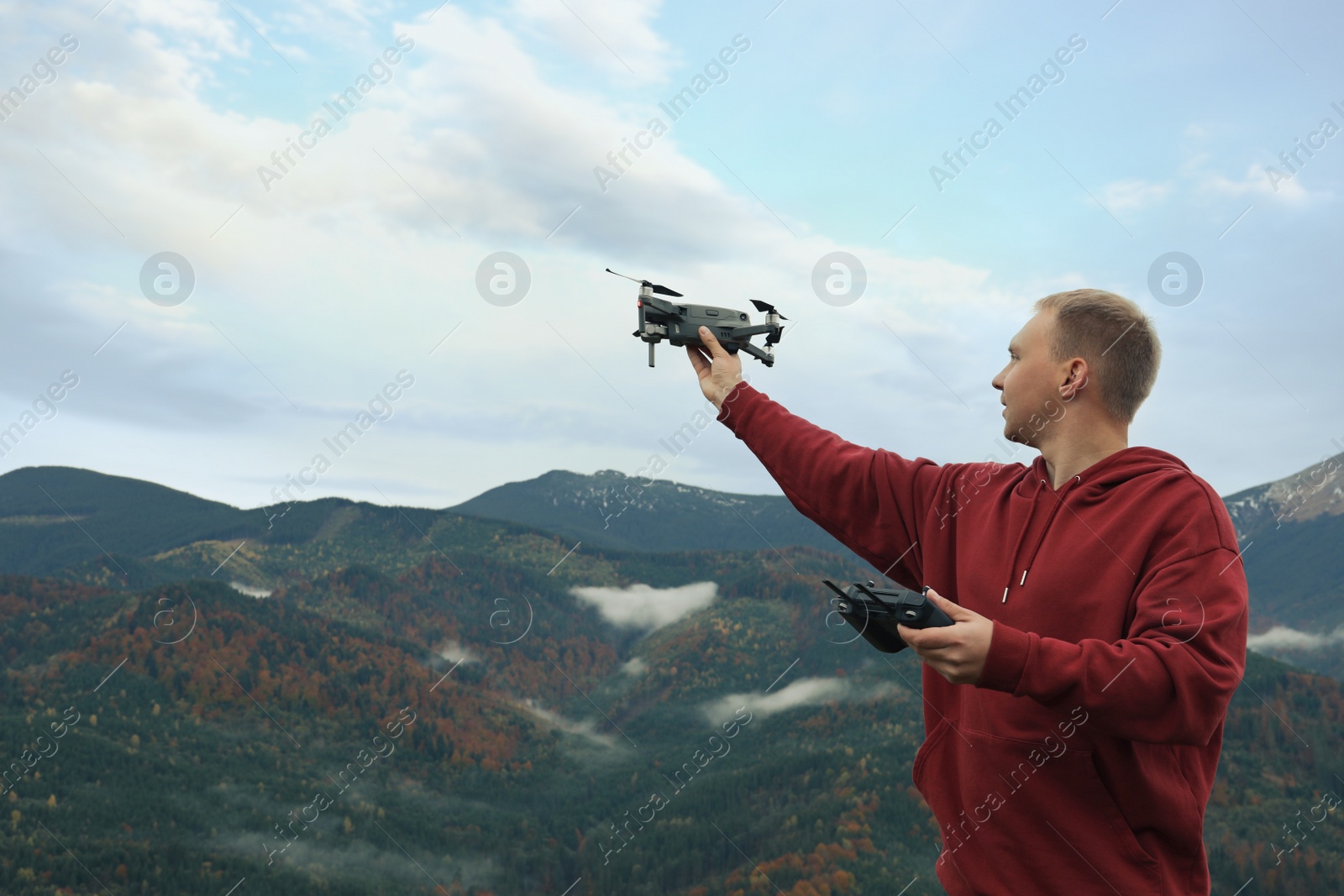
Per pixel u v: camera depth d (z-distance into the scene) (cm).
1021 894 184
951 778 214
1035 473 214
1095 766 179
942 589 226
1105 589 183
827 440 257
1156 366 206
